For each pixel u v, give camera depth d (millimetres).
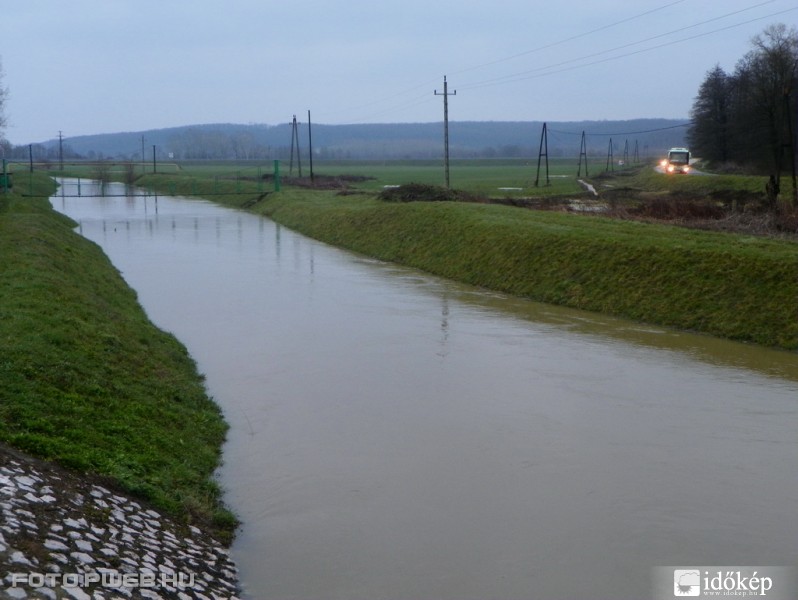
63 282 23375
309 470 13938
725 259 26156
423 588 10336
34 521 9172
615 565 10953
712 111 93312
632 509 12578
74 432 12109
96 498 10430
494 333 23984
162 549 10031
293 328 24531
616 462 14367
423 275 35719
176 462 13172
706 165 93938
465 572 10734
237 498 12836
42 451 11086
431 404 17422
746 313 23625
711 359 21047
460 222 39094
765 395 18078
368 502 12766
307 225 53219
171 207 75625
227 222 60312
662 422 16375
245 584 10328
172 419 15039
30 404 12508
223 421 16203
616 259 29000
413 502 12773
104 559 9094
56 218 53156
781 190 51000
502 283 31672
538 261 31562
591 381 19125
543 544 11500
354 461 14352
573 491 13195
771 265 24828
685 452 14828
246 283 32875
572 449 14945
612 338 23375
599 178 90688
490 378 19344
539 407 17250
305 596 10086
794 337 22000
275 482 13445
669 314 25203
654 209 40469
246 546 11336
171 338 22141
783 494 13117
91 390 14211
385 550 11281
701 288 25484
